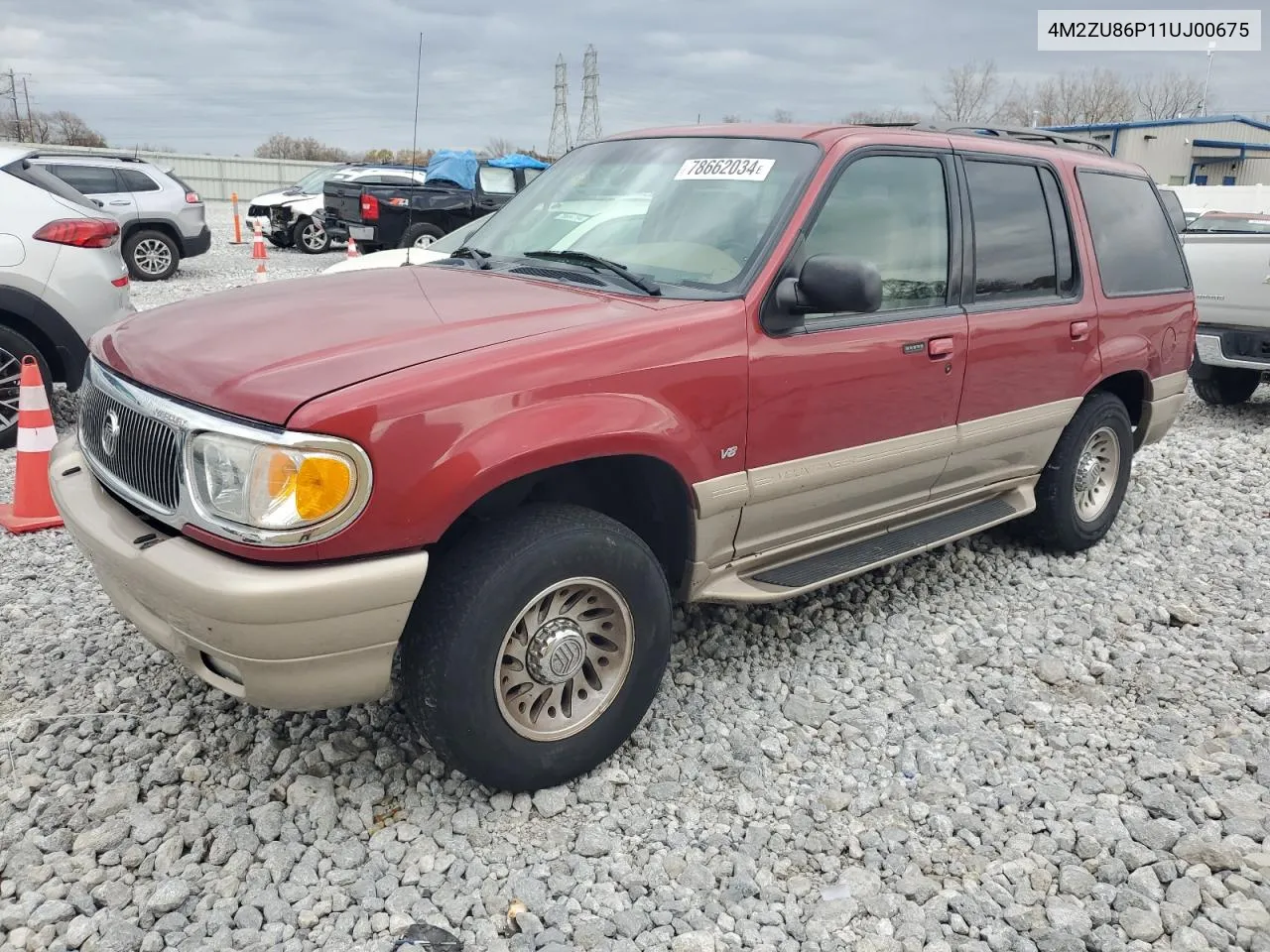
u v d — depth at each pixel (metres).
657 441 3.06
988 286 4.25
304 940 2.52
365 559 2.62
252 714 3.45
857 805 3.11
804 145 3.71
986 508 4.64
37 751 3.22
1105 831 2.97
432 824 2.95
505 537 2.84
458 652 2.76
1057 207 4.66
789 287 3.36
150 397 2.80
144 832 2.84
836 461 3.66
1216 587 4.88
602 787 3.12
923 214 3.98
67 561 4.76
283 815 2.94
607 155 4.25
